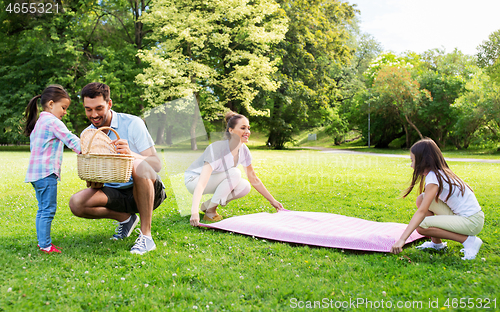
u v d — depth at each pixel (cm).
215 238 375
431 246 343
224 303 222
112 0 2584
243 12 2134
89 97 320
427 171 329
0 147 2556
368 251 331
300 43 2761
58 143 325
